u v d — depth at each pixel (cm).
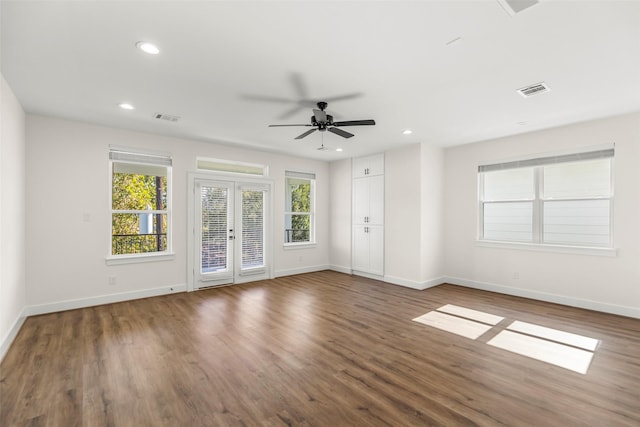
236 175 557
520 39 214
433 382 234
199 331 333
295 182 665
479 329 341
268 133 460
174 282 489
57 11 184
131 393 218
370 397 215
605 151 392
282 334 327
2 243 277
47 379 235
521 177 479
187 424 187
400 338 317
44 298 384
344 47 225
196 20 193
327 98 321
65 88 298
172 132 456
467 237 533
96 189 420
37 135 379
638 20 192
